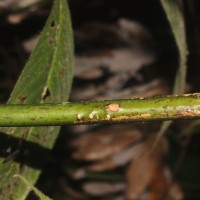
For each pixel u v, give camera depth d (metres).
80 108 0.23
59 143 0.58
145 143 0.54
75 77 0.55
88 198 0.60
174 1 0.28
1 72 0.56
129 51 0.57
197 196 0.57
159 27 0.59
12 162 0.28
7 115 0.23
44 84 0.28
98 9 0.59
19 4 0.50
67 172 0.59
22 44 0.54
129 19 0.60
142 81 0.58
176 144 0.55
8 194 0.28
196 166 0.57
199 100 0.23
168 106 0.23
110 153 0.55
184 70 0.28
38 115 0.23
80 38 0.57
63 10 0.28
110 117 0.23
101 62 0.56
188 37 0.59
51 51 0.28
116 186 0.59
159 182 0.54
